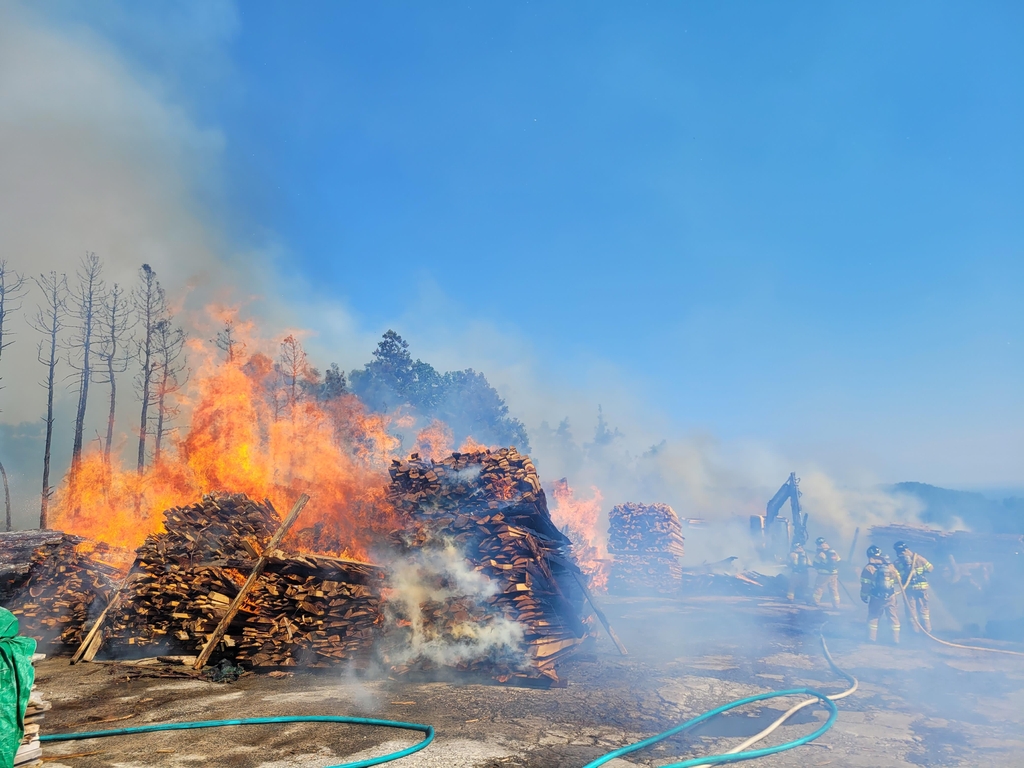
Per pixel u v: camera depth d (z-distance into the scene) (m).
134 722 6.62
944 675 8.73
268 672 8.94
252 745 5.82
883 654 10.25
